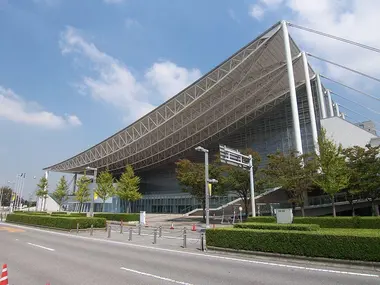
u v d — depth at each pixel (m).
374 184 22.53
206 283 7.23
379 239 8.47
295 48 39.28
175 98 45.75
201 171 32.94
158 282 7.33
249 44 35.53
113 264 9.73
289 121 46.12
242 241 11.47
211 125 53.00
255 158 31.09
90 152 72.06
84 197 51.72
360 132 32.62
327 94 48.84
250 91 44.03
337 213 34.78
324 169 21.52
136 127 56.81
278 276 7.93
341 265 8.95
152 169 75.75
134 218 36.50
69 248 13.67
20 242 15.99
